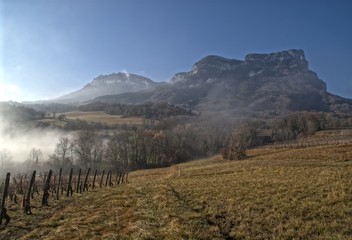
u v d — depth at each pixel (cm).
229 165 6706
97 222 2216
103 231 1992
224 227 2042
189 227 1995
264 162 6431
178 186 3928
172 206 2653
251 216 2206
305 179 3375
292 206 2333
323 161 5653
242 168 5594
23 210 2642
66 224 2167
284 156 7544
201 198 2925
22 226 2156
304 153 7450
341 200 2333
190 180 4562
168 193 3369
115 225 2122
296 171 4144
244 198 2762
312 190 2773
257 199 2648
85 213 2520
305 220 2027
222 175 4872
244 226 2009
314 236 1745
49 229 2067
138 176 7881
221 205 2588
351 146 7581
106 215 2409
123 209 2612
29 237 1903
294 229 1889
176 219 2172
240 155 9044
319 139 14250
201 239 1794
